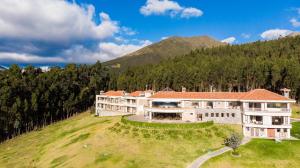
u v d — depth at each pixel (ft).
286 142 260.62
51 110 529.45
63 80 581.94
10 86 453.58
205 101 339.36
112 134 295.69
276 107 303.07
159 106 348.59
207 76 549.95
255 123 288.30
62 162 250.57
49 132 426.10
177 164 221.87
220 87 556.92
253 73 515.09
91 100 648.79
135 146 260.21
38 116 501.97
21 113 455.63
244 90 562.66
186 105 342.23
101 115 491.31
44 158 278.87
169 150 249.75
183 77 563.48
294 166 218.79
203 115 325.21
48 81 539.29
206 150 248.52
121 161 230.27
